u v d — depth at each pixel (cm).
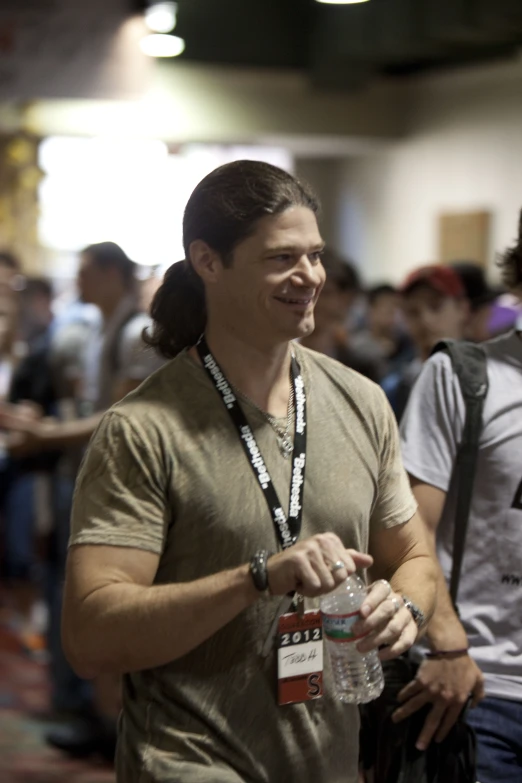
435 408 261
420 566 221
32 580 689
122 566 193
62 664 495
